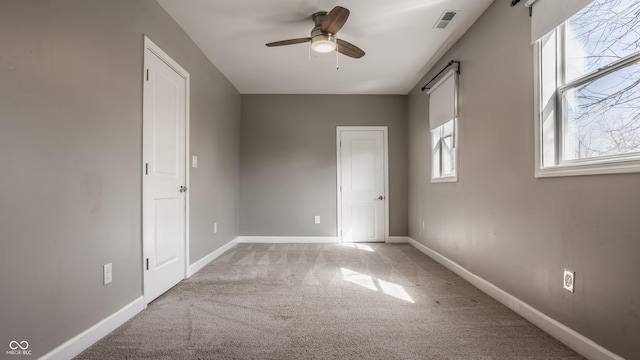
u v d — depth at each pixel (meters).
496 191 2.61
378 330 2.01
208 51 3.62
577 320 1.78
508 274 2.44
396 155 5.30
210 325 2.09
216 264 3.73
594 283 1.67
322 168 5.29
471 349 1.78
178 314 2.27
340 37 3.30
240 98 5.29
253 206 5.27
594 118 1.79
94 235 1.86
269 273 3.35
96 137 1.88
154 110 2.58
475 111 2.96
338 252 4.45
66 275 1.65
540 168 2.06
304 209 5.27
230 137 4.75
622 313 1.52
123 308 2.13
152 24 2.54
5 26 1.34
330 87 4.99
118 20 2.10
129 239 2.21
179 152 3.04
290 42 2.90
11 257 1.36
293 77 4.52
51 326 1.56
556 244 1.94
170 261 2.85
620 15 1.64
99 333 1.88
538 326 2.06
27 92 1.44
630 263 1.48
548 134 2.05
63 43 1.64
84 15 1.78
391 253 4.38
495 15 2.62
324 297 2.62
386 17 2.91
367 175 5.30
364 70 4.25
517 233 2.33
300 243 5.16
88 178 1.81
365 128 5.30
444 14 2.86
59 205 1.61
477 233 2.92
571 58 1.96
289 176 5.28
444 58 3.71
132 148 2.25
